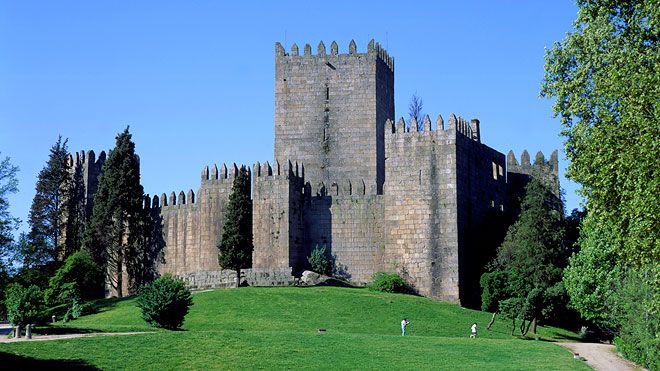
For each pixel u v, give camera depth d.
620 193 45.97
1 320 105.06
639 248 45.06
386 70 122.12
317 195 107.94
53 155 135.50
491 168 111.00
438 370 54.31
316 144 117.94
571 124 51.84
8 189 57.47
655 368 55.34
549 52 53.09
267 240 104.19
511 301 82.62
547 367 55.53
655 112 42.53
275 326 76.94
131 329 69.62
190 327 75.88
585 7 51.31
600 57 49.25
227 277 102.12
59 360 54.12
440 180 99.38
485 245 102.19
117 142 122.44
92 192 133.75
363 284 104.00
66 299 103.56
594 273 79.12
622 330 65.75
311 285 99.69
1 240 56.19
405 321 73.88
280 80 119.62
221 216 111.81
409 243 99.75
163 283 71.88
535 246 95.00
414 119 101.44
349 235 105.25
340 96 118.19
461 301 96.94
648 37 46.94
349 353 59.25
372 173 116.44
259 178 105.44
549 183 113.69
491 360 58.22
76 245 130.50
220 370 53.84
